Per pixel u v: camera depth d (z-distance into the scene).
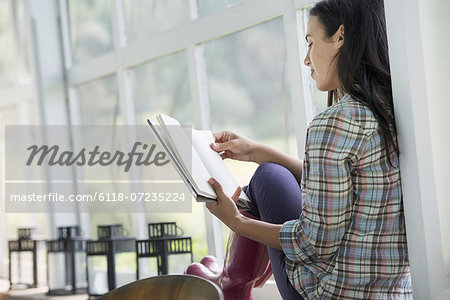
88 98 4.57
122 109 4.18
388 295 1.76
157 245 3.21
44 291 4.18
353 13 1.84
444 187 1.81
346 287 1.73
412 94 1.77
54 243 4.09
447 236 1.80
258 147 2.27
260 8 3.09
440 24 1.85
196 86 3.54
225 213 1.84
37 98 4.72
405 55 1.79
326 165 1.67
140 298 1.49
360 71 1.81
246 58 3.28
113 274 3.61
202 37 3.48
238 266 2.20
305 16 2.88
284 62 3.08
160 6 3.86
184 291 1.40
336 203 1.66
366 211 1.72
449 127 1.84
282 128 3.12
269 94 3.17
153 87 3.98
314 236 1.68
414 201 1.75
